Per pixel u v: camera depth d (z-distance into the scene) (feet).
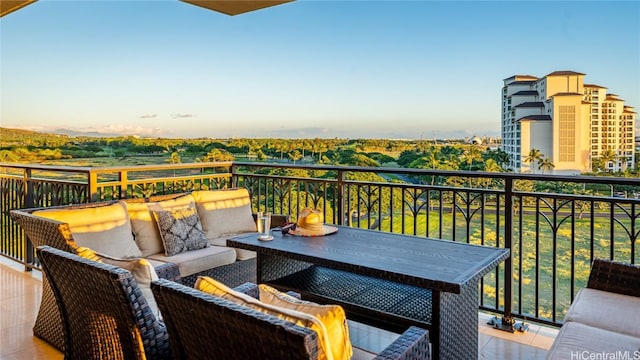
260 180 15.92
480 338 9.76
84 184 12.92
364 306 8.07
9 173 15.44
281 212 15.39
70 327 7.47
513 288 10.34
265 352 3.99
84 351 7.16
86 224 10.06
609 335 6.02
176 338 5.10
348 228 10.80
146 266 6.56
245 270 12.40
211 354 4.60
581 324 6.43
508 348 9.32
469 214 11.10
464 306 7.79
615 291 7.61
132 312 5.71
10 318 11.07
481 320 10.68
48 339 9.69
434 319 7.04
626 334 6.16
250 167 16.28
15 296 12.60
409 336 5.16
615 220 9.30
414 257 8.17
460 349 7.69
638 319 6.57
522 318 10.44
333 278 9.74
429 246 8.98
